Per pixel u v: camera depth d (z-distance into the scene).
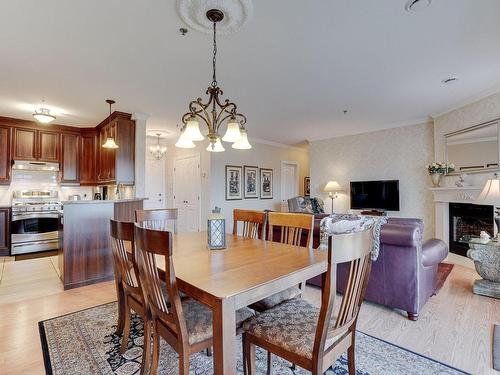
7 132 4.89
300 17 2.13
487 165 3.82
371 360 1.89
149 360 1.64
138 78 3.24
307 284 3.38
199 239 2.35
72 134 5.51
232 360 1.18
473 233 4.25
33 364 1.83
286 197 8.09
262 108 4.46
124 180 4.63
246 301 1.23
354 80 3.37
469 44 2.56
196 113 2.10
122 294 2.15
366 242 1.29
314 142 6.93
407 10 2.07
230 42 2.48
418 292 2.47
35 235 5.04
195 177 6.57
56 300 2.89
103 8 2.01
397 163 5.49
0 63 2.84
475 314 2.59
